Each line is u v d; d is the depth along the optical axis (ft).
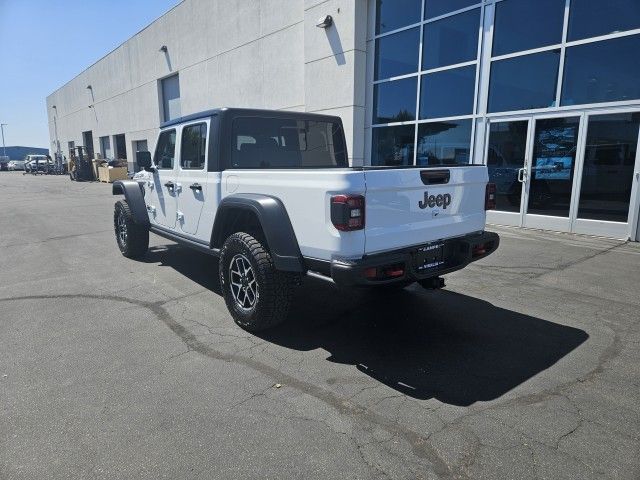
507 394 9.85
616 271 19.54
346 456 7.82
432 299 16.19
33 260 23.25
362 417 8.99
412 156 37.73
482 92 31.81
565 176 28.09
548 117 28.48
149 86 83.41
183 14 67.41
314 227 11.01
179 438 8.36
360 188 10.28
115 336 13.09
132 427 8.71
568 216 28.17
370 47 39.70
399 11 37.19
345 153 18.71
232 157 14.94
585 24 26.45
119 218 23.45
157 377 10.66
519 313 14.74
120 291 17.49
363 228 10.48
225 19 57.57
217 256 15.29
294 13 46.57
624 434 8.41
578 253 22.86
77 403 9.57
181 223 17.70
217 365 11.25
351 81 39.91
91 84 116.88
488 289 17.25
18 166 209.46
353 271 10.12
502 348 12.17
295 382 10.40
